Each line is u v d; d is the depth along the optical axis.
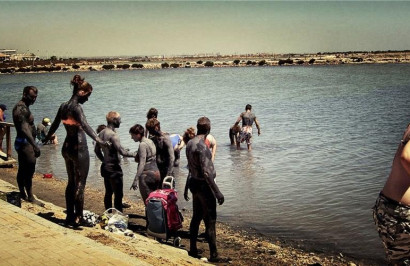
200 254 7.48
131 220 9.41
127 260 4.55
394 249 3.85
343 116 28.17
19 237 5.21
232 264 7.06
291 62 176.12
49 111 34.19
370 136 20.34
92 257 4.61
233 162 15.56
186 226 9.18
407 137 3.76
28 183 8.81
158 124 8.21
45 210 8.27
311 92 48.25
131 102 41.16
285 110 32.31
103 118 30.14
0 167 14.09
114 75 114.06
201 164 6.55
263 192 11.60
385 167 14.03
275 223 9.23
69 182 6.90
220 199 6.65
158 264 5.54
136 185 7.84
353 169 13.91
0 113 15.23
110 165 8.20
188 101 40.97
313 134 21.42
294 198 10.98
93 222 7.33
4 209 6.44
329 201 10.61
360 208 10.01
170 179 7.95
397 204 3.79
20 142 8.59
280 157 16.19
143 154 7.88
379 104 34.72
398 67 122.75
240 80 77.44
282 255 7.57
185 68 170.75
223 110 33.12
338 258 7.42
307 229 8.82
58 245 4.96
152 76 103.75
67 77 102.75
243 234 8.64
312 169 14.11
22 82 81.69
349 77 78.12
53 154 17.66
